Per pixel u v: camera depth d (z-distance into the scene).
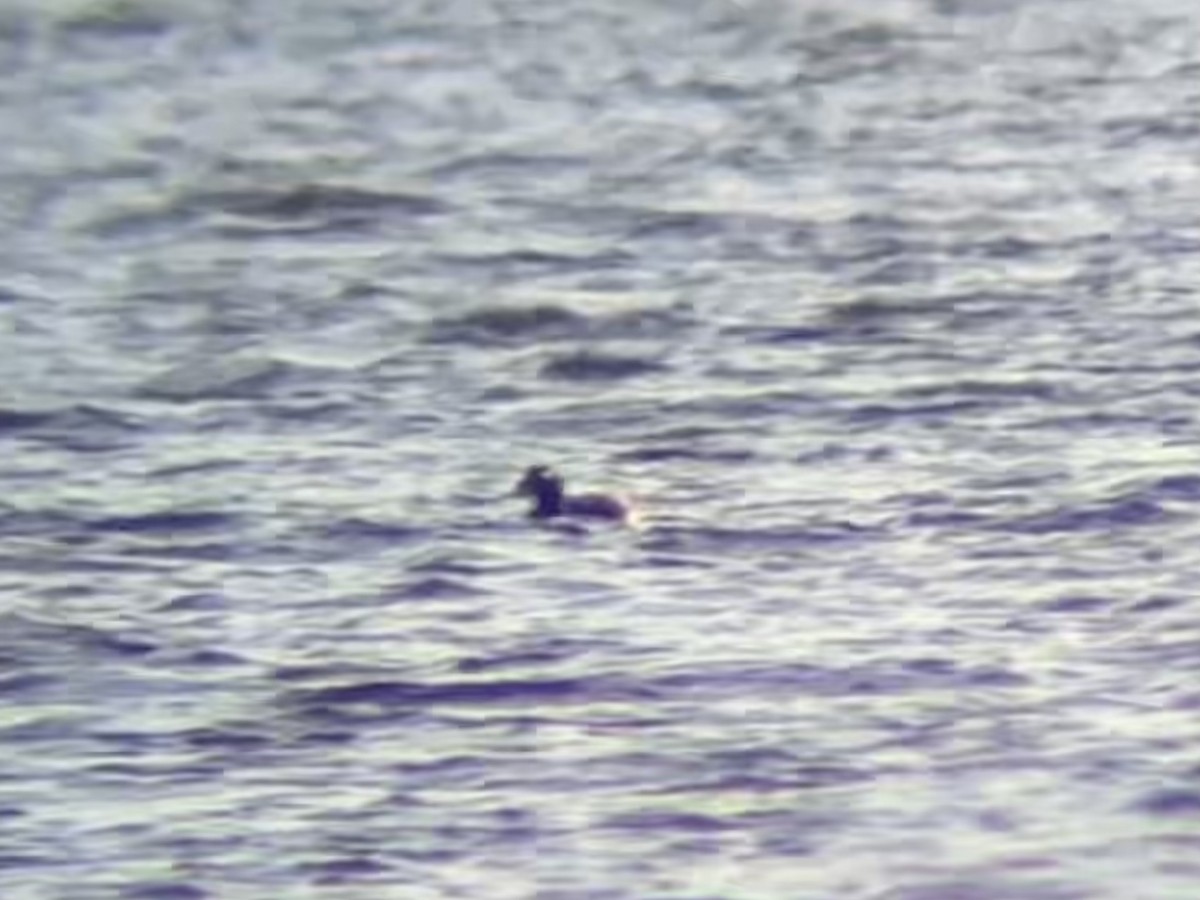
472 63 142.62
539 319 97.88
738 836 62.31
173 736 66.81
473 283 102.69
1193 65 141.12
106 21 150.75
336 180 118.12
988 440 85.56
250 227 111.75
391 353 94.50
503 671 69.81
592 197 114.94
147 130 129.62
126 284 103.56
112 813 63.38
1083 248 106.12
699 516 79.44
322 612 73.50
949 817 63.09
